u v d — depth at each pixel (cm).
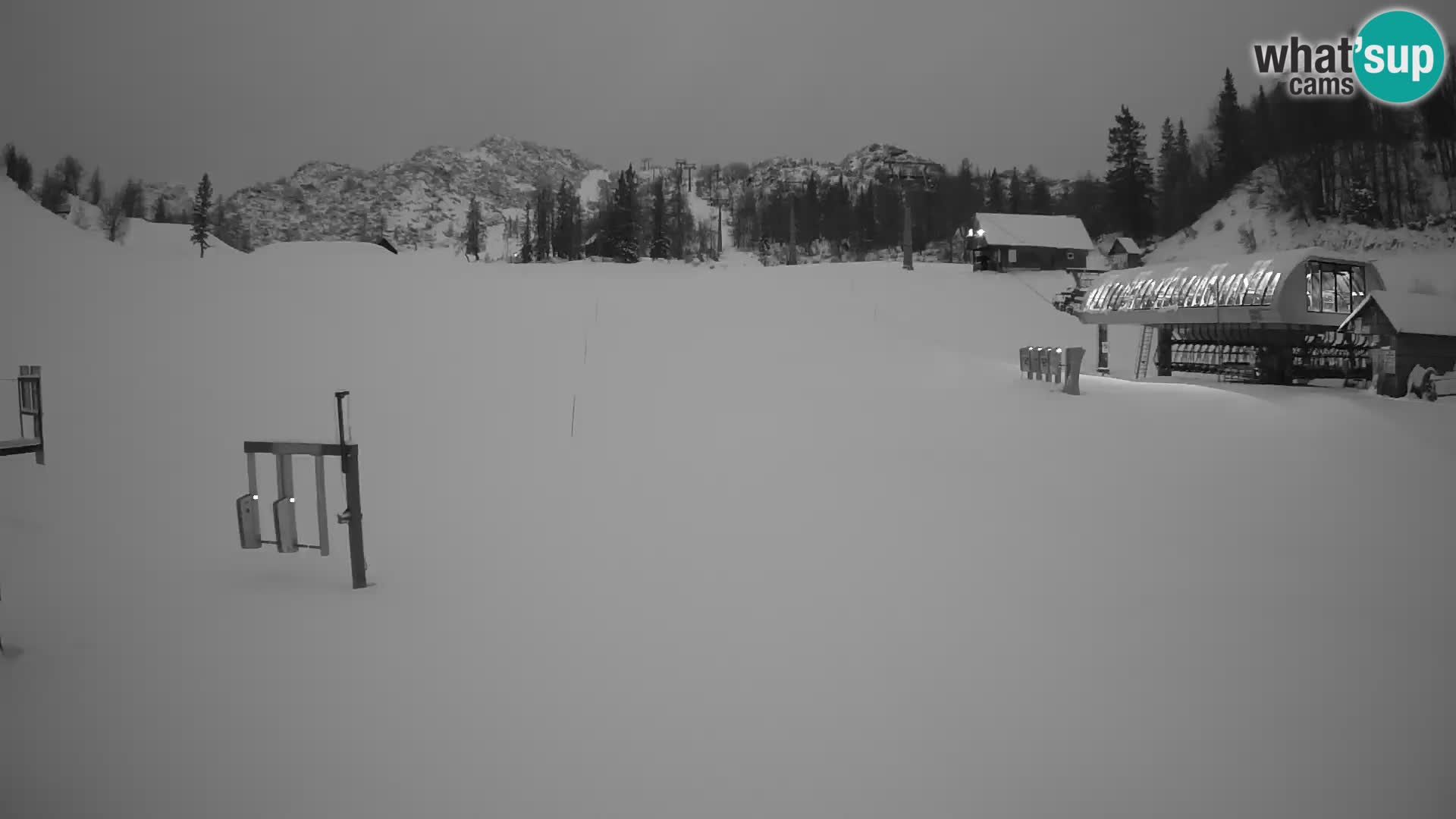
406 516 1067
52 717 487
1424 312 2062
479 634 640
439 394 2122
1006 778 443
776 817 402
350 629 645
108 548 872
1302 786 441
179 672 555
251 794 411
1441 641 655
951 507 1132
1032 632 664
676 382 2327
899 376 2488
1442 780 448
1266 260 2297
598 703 523
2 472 1235
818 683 559
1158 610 724
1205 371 2692
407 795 414
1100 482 1288
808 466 1412
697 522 1039
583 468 1394
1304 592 778
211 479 1271
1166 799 425
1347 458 1417
